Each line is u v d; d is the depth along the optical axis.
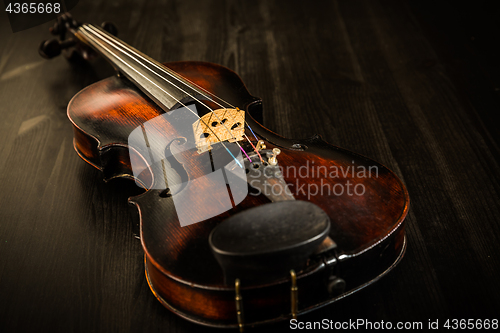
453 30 1.06
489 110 0.89
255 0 1.23
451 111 0.89
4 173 0.82
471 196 0.77
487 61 0.98
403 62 0.99
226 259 0.58
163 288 0.64
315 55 1.02
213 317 0.63
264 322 0.63
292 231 0.59
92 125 0.77
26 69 1.01
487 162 0.81
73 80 0.98
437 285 0.68
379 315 0.66
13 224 0.76
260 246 0.58
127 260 0.72
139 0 1.26
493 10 1.11
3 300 0.69
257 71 0.99
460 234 0.73
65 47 0.99
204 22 1.14
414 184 0.79
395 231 0.64
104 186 0.80
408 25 1.08
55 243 0.74
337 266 0.62
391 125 0.87
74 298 0.69
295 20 1.13
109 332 0.66
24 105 0.93
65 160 0.84
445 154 0.82
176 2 1.24
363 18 1.12
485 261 0.70
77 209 0.77
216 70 0.86
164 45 1.06
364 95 0.93
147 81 0.81
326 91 0.94
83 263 0.72
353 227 0.63
